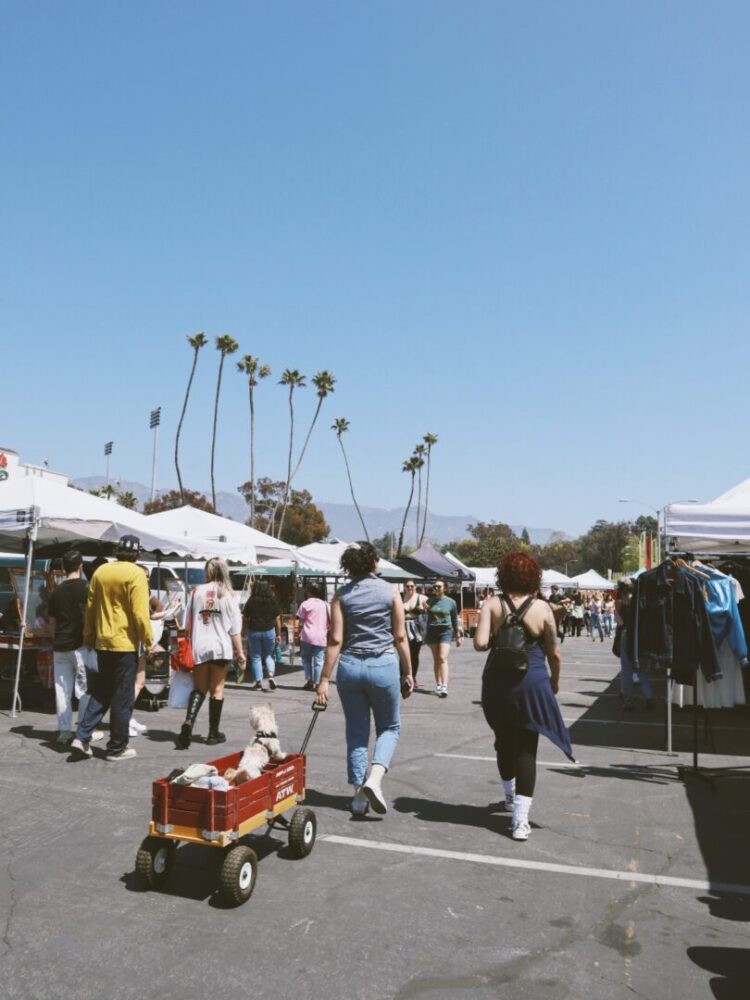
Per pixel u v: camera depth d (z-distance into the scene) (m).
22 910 3.86
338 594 5.62
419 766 7.25
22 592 10.06
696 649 6.89
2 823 5.23
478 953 3.46
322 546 19.62
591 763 7.41
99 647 7.11
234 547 12.95
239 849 4.01
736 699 8.12
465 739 8.69
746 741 8.66
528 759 5.15
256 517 80.81
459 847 4.91
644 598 7.30
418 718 10.24
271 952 3.45
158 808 4.11
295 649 19.98
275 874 4.41
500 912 3.92
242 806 4.12
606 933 3.69
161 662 10.51
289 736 8.66
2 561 15.12
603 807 5.86
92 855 4.65
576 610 34.25
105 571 7.12
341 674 5.56
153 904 3.96
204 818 4.00
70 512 9.99
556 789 6.39
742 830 5.31
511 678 5.14
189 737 7.74
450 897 4.10
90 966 3.30
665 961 3.42
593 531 132.00
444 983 3.19
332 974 3.26
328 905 3.97
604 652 23.64
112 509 11.10
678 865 4.62
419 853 4.79
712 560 13.12
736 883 4.35
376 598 5.59
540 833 5.22
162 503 72.94
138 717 9.70
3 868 4.43
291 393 69.88
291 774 4.77
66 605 7.78
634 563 74.94
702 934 3.70
